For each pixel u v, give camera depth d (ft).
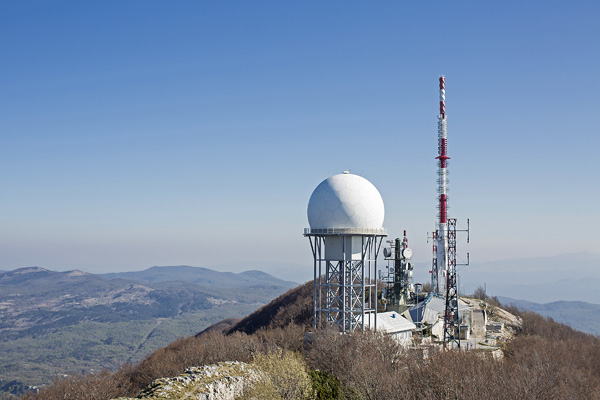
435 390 193.36
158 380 176.65
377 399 192.24
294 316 445.78
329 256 316.19
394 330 323.57
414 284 476.13
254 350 282.56
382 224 323.16
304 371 188.55
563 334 490.49
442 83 487.61
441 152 483.51
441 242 473.26
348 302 311.06
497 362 249.55
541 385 214.69
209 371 188.85
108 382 273.75
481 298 549.13
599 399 246.68
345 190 313.12
